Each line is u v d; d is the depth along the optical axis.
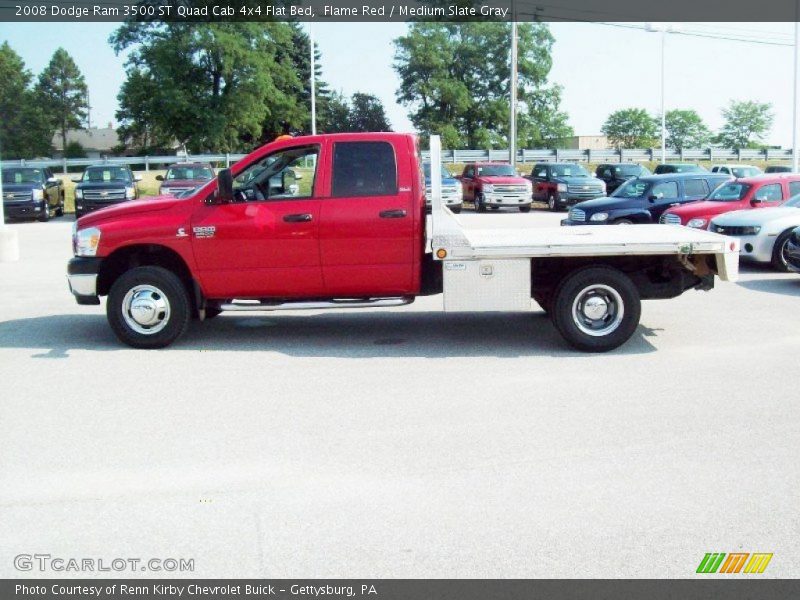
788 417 6.68
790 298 12.39
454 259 8.81
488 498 5.12
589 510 4.93
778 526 4.70
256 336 10.12
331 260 9.17
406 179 9.11
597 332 8.98
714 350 9.09
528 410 6.92
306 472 5.58
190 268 9.28
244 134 68.75
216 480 5.46
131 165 51.75
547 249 8.76
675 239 9.02
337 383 7.85
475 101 68.44
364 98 65.56
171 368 8.52
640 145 95.75
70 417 6.86
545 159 54.25
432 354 9.04
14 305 12.53
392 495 5.19
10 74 95.25
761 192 16.66
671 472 5.51
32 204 30.89
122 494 5.26
